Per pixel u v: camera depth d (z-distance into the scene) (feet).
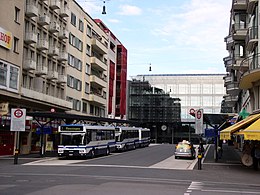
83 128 113.19
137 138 191.31
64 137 113.60
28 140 140.67
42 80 150.82
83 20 201.67
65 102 164.14
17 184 51.08
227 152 163.73
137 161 107.04
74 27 187.01
